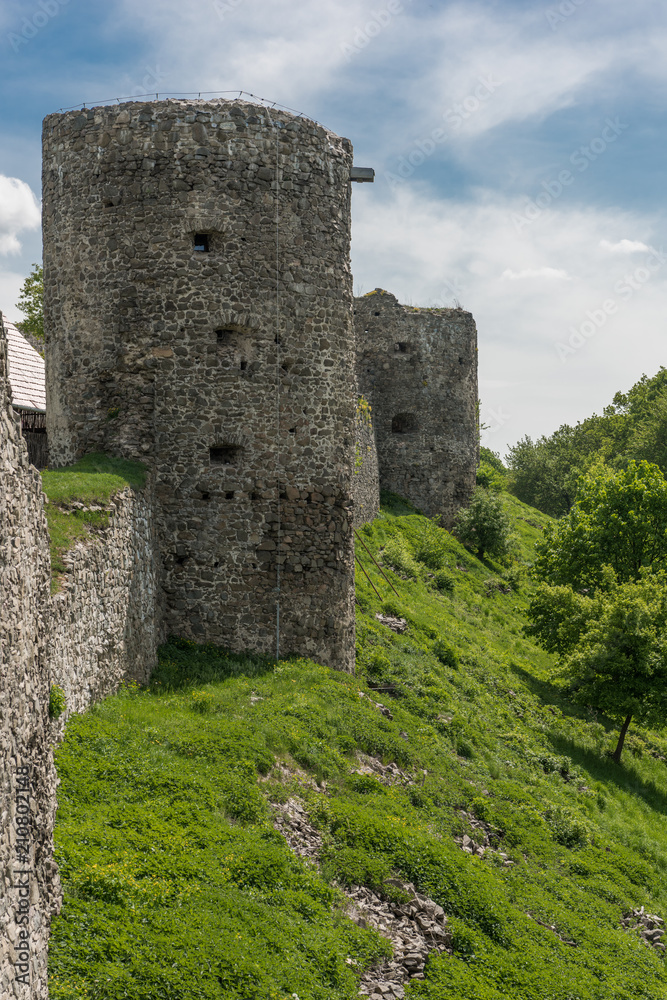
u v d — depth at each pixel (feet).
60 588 30.66
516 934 32.17
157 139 47.03
